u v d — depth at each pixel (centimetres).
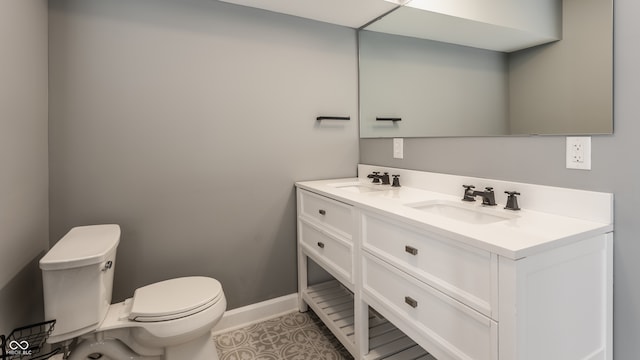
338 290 220
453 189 166
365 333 153
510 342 86
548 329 94
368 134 230
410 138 195
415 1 187
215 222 197
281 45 208
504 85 140
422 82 183
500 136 143
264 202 210
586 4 112
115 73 168
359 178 236
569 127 118
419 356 154
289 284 222
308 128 220
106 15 165
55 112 158
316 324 205
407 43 194
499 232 100
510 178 141
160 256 184
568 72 117
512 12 136
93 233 150
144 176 178
